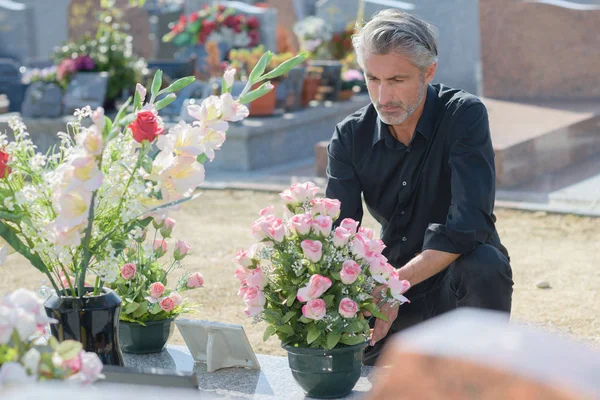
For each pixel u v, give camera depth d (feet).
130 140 7.71
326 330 8.85
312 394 9.05
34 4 56.95
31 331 5.78
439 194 10.89
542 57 40.55
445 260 9.77
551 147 31.40
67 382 5.54
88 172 6.92
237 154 32.60
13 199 7.68
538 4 40.14
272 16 45.55
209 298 17.67
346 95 40.81
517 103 39.22
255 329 15.84
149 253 9.28
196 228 24.02
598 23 39.45
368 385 9.66
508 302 10.16
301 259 8.74
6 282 19.29
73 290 7.94
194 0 50.39
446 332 2.56
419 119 10.59
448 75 47.93
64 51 37.14
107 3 40.47
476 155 10.30
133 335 10.52
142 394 3.11
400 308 11.12
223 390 9.36
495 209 25.53
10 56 56.59
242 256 9.08
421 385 2.50
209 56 37.32
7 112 39.06
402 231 11.23
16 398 3.03
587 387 2.29
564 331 15.10
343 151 11.12
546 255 20.81
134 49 52.75
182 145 7.47
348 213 11.06
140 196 7.50
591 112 35.70
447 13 47.50
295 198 9.10
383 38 9.77
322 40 44.50
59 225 7.01
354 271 8.42
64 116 35.32
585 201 26.22
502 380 2.38
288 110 35.96
